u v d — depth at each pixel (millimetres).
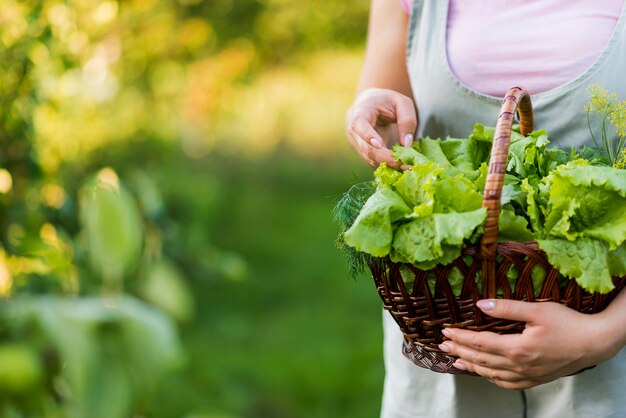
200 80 6621
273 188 10008
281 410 3865
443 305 1358
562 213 1322
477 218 1280
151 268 3428
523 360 1331
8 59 2727
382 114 1686
